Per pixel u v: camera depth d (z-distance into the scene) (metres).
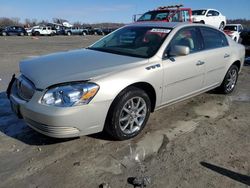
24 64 3.95
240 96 5.73
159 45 4.12
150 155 3.40
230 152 3.51
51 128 3.17
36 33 40.47
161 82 3.97
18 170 3.10
